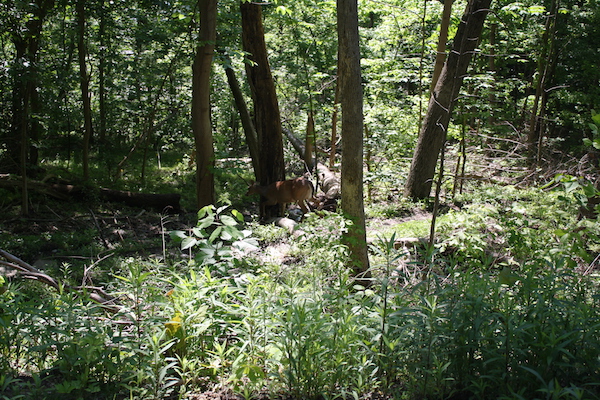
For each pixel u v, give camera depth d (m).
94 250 8.83
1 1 9.68
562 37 16.08
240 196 13.72
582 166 8.09
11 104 12.28
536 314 2.96
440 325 3.10
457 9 15.09
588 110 16.41
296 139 17.53
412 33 16.64
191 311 3.30
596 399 2.63
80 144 17.91
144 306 3.61
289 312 3.00
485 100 11.39
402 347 3.07
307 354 3.00
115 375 3.05
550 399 2.68
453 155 11.98
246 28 10.89
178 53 13.55
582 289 3.63
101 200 11.93
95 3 12.84
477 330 2.83
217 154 10.77
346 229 5.81
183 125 16.09
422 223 9.35
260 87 11.21
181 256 8.52
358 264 5.40
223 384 3.08
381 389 3.08
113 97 16.12
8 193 11.21
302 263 6.40
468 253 5.51
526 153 13.05
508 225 5.96
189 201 13.15
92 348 2.87
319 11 14.12
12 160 11.69
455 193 12.02
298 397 2.93
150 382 3.04
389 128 13.29
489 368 2.88
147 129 15.72
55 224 10.26
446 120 5.79
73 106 14.84
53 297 3.90
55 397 2.87
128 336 3.34
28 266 4.48
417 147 11.89
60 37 13.73
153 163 17.52
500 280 3.51
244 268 4.55
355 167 6.04
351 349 3.12
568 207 7.52
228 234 3.79
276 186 10.94
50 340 3.11
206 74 9.76
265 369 3.19
